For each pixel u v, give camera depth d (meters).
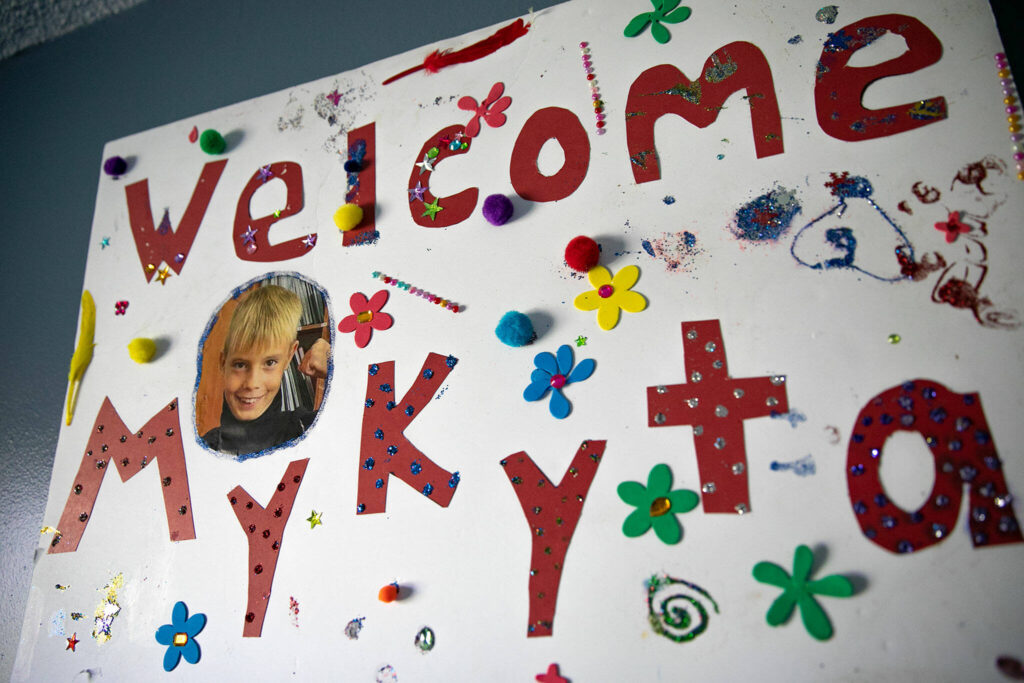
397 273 1.08
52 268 1.39
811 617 0.74
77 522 1.17
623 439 0.87
